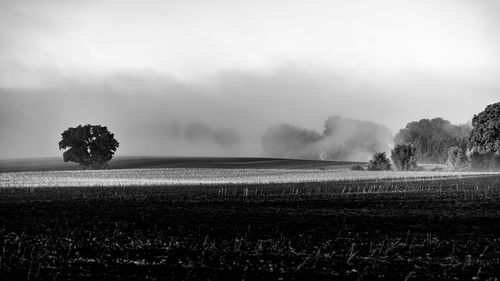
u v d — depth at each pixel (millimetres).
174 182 59938
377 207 31547
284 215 27359
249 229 22547
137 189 47312
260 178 68938
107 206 31984
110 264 16109
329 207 31516
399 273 15195
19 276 14727
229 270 15398
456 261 16734
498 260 16922
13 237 20641
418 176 69562
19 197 38781
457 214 27922
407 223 24531
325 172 87375
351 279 14562
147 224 24062
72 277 14602
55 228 22891
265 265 16016
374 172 85438
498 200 35719
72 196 39531
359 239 20359
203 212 28672
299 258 16984
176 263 16250
